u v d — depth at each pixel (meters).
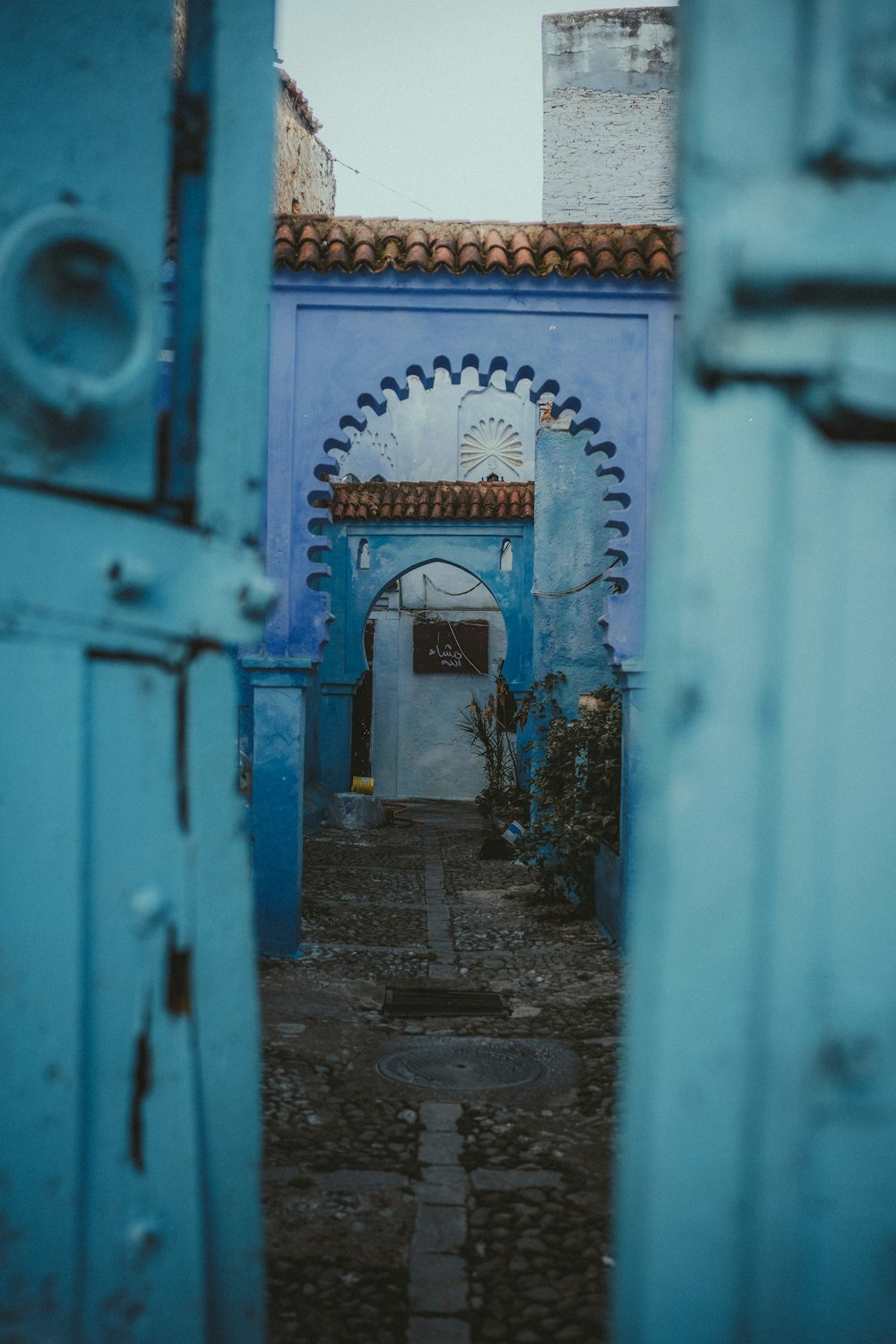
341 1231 3.22
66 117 1.37
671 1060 1.15
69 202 1.36
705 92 1.13
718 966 1.15
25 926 1.26
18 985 1.26
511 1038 5.35
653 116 10.23
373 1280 2.94
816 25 1.11
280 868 6.98
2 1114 1.24
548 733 9.39
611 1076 4.75
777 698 1.15
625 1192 1.22
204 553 1.50
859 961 1.15
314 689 14.84
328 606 6.99
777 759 1.15
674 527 1.17
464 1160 3.79
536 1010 5.90
